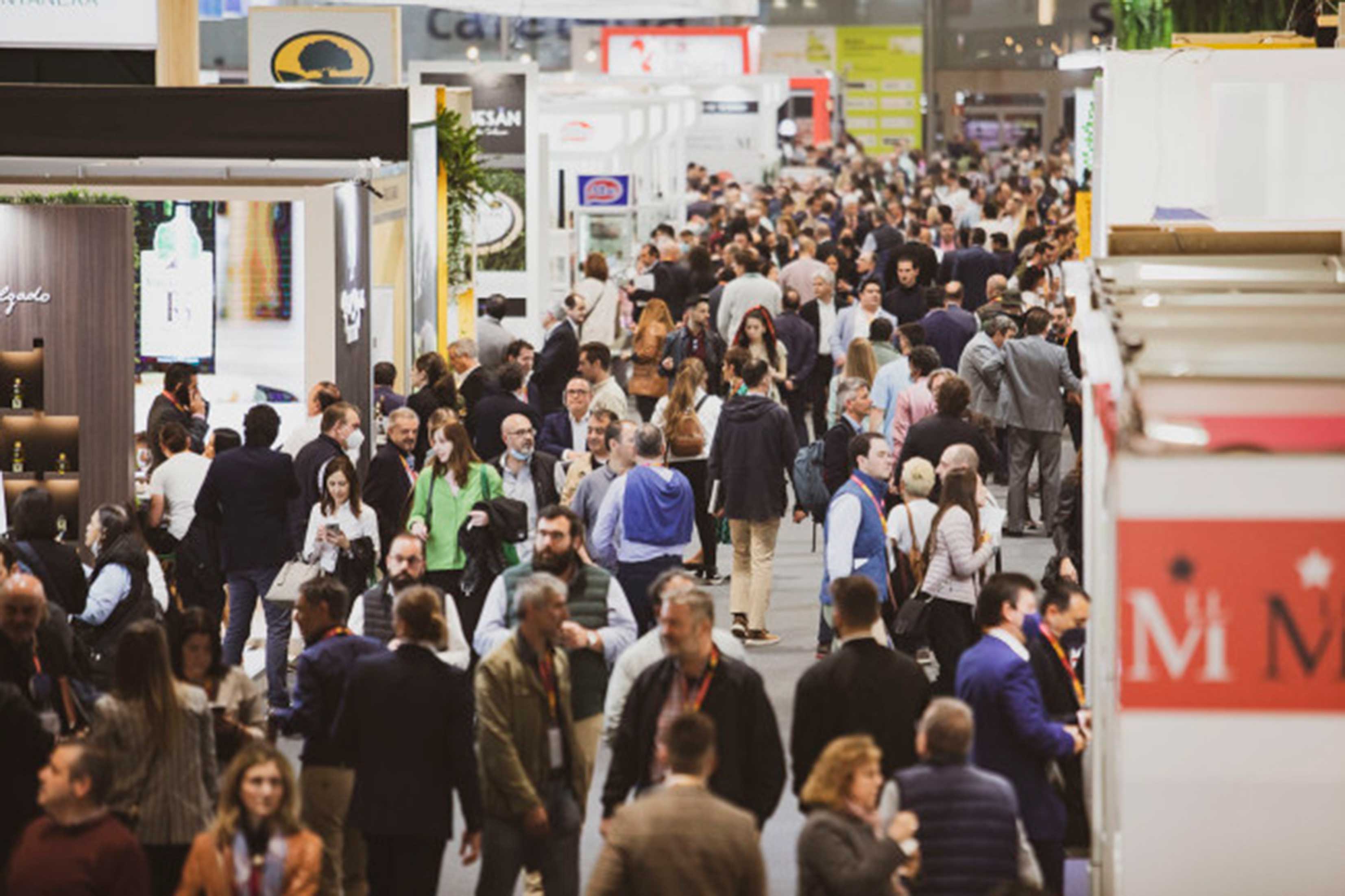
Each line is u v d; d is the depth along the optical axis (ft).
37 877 76.23
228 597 142.41
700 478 165.17
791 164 492.54
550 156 297.74
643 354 208.85
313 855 76.59
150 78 198.90
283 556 129.59
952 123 605.73
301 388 149.69
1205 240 99.25
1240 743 64.95
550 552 99.25
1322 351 75.97
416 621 86.89
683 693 85.05
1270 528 64.64
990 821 77.05
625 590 127.24
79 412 139.95
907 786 77.30
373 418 156.46
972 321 201.57
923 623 116.06
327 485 127.34
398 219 168.86
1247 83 128.36
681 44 422.00
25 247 139.13
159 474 133.80
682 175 368.48
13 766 86.99
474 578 120.37
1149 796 65.26
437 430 125.29
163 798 85.61
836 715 87.20
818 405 228.63
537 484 136.05
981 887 76.64
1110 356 76.74
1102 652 76.95
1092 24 596.70
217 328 149.38
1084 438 89.97
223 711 90.94
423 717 86.48
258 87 153.28
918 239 295.48
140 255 148.97
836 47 586.86
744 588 148.77
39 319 139.54
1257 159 128.67
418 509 124.16
